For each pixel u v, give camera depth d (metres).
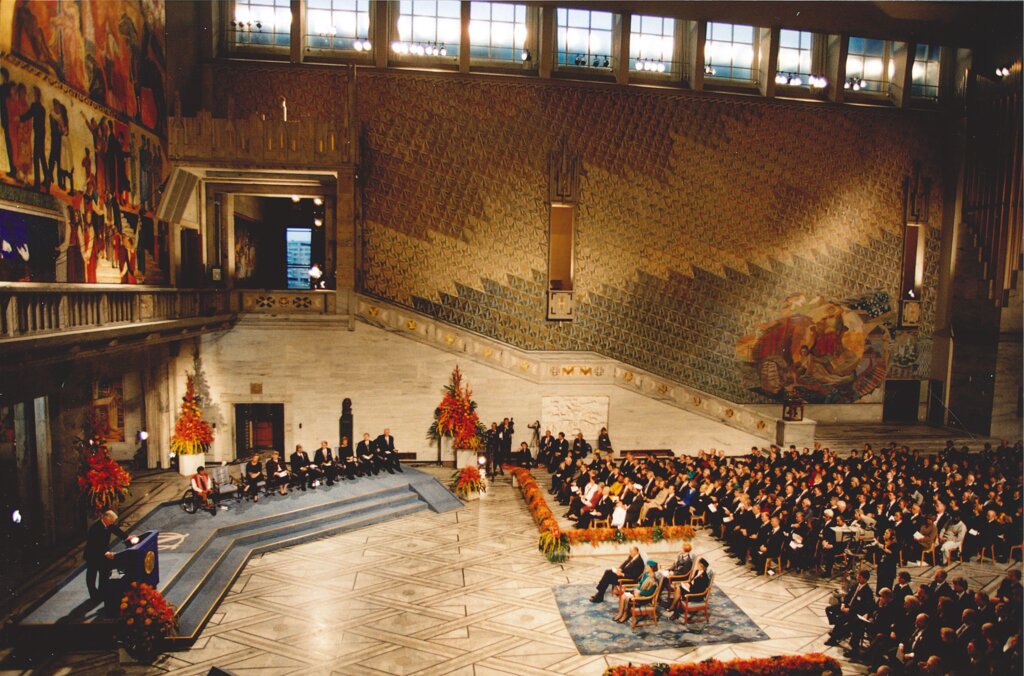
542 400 22.70
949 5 23.09
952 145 26.69
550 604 12.71
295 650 10.88
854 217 26.16
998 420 25.88
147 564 11.14
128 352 16.17
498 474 21.38
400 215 23.50
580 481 18.05
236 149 19.62
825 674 9.92
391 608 12.39
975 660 9.39
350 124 20.31
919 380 27.58
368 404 21.41
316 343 21.00
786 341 26.11
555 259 25.14
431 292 23.80
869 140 26.02
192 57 21.73
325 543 15.48
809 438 23.92
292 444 21.11
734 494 16.41
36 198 12.42
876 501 15.63
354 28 23.56
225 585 12.83
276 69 22.73
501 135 23.80
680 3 23.28
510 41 24.23
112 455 19.78
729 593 13.42
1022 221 24.89
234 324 20.61
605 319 24.86
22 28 11.91
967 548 14.86
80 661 10.38
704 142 24.91
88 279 14.55
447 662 10.64
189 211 20.66
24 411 12.74
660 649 11.20
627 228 24.72
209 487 16.05
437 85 23.42
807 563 14.26
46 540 13.06
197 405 20.38
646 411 23.39
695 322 25.42
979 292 26.25
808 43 26.00
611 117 24.28
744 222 25.39
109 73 15.53
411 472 20.12
